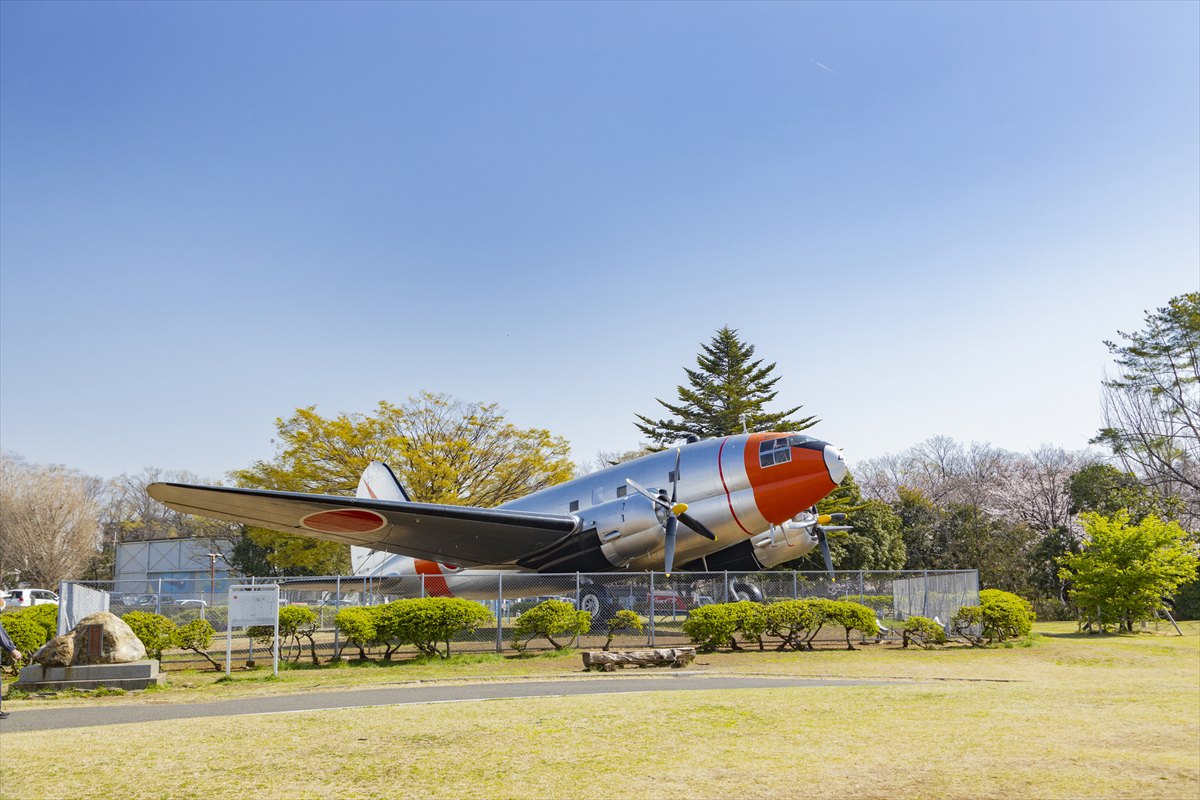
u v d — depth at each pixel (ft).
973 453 246.06
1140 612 75.82
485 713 31.27
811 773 21.13
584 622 59.47
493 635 62.28
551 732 27.09
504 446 142.82
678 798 19.08
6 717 33.78
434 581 90.74
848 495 135.03
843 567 133.59
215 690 43.04
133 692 42.75
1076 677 46.80
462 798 19.49
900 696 35.55
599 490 75.97
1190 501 142.92
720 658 55.98
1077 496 132.77
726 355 163.84
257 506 66.33
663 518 69.15
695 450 72.28
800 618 59.93
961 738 25.49
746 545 74.54
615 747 24.63
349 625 53.72
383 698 37.63
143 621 51.55
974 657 56.80
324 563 142.31
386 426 136.05
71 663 43.65
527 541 75.25
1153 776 20.54
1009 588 125.18
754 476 68.54
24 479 199.21
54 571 179.93
